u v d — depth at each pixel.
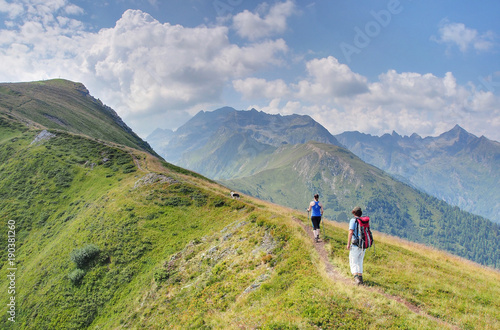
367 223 14.01
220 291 20.34
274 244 22.39
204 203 47.97
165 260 34.47
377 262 19.33
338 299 12.16
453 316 12.00
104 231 44.66
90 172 70.25
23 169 72.19
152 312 25.41
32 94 148.00
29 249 51.41
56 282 38.41
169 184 55.22
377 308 11.55
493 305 13.50
